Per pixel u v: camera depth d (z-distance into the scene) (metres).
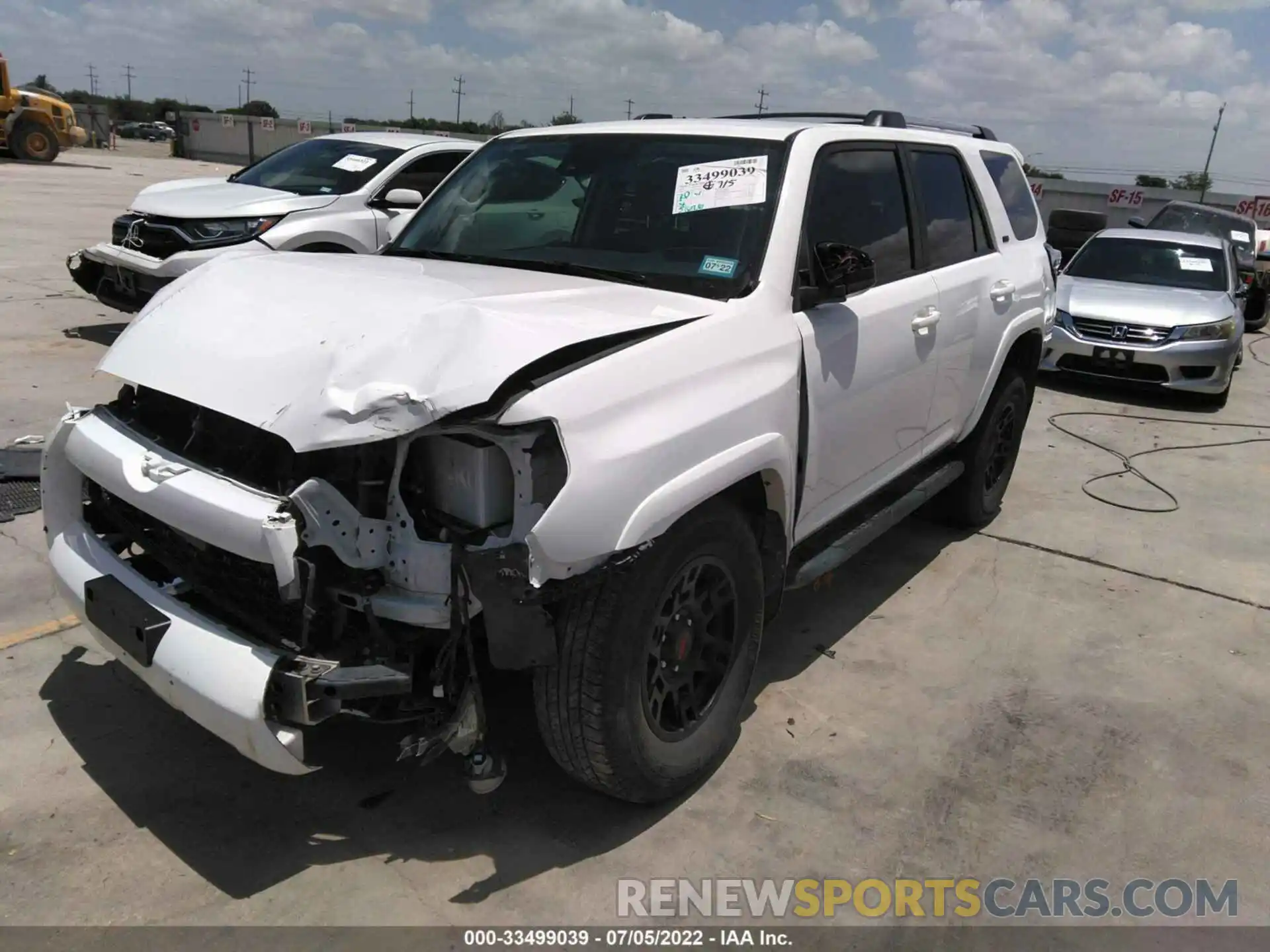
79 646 3.66
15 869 2.57
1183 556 5.31
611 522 2.36
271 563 2.26
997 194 4.94
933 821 3.00
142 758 3.04
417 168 8.48
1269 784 3.29
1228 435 8.02
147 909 2.47
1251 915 2.69
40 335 8.23
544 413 2.28
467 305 2.52
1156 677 3.97
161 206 7.59
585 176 3.62
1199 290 9.59
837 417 3.41
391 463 2.40
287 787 2.96
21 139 30.88
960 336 4.32
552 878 2.66
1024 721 3.58
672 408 2.59
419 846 2.75
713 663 3.03
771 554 3.19
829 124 3.76
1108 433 7.91
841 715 3.54
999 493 5.60
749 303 3.03
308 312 2.61
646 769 2.74
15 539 4.46
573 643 2.51
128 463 2.62
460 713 2.43
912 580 4.80
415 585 2.40
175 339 2.70
